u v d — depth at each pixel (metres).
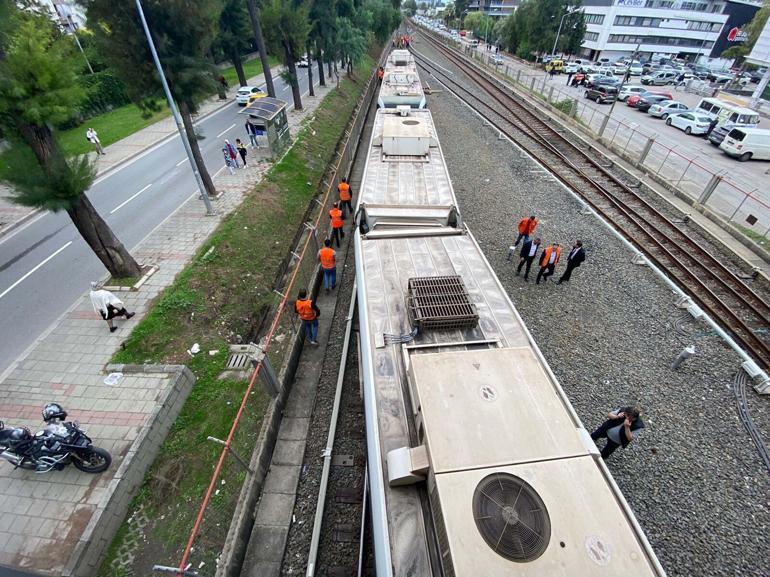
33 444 6.87
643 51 62.44
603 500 3.90
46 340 9.82
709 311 11.02
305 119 25.92
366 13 38.41
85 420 7.96
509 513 3.72
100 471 7.15
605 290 11.95
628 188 17.72
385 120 15.41
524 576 3.39
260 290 12.21
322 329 11.12
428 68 43.75
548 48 52.72
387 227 10.42
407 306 7.15
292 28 24.45
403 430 5.40
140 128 25.45
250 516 7.04
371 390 5.85
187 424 8.30
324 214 15.79
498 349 5.34
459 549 3.52
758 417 8.34
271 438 8.21
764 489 7.18
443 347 6.38
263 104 20.56
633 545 3.63
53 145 8.93
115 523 6.69
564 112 28.66
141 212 15.49
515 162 20.33
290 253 14.30
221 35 29.55
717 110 27.81
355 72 42.94
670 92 43.19
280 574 6.46
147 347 9.52
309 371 9.91
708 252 13.61
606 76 41.16
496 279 8.01
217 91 14.48
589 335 10.40
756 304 11.48
